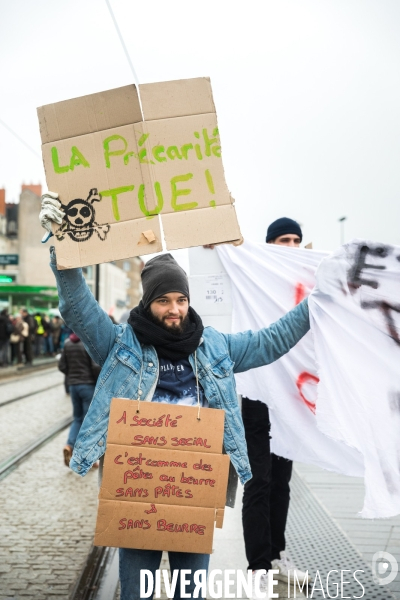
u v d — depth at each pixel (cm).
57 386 1631
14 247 4475
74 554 413
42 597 347
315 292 278
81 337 242
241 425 244
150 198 241
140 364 238
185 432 227
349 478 611
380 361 274
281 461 361
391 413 271
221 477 227
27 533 453
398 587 346
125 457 224
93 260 238
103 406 236
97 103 240
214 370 244
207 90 245
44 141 241
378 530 446
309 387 316
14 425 952
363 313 277
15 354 2259
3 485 591
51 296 3198
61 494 561
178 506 225
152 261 252
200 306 344
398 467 269
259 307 333
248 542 331
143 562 235
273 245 335
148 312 246
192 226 242
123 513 223
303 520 478
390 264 278
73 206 240
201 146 245
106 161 242
